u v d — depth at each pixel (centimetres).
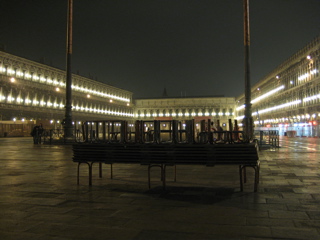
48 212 586
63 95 9175
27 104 7719
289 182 883
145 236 456
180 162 766
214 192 755
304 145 2912
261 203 640
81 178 985
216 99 13388
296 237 445
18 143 3531
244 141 806
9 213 580
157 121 816
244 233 464
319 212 570
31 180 948
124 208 612
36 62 8119
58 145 3030
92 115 10431
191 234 462
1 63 7031
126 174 1070
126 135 839
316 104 5581
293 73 6988
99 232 475
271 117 8694
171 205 632
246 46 2261
